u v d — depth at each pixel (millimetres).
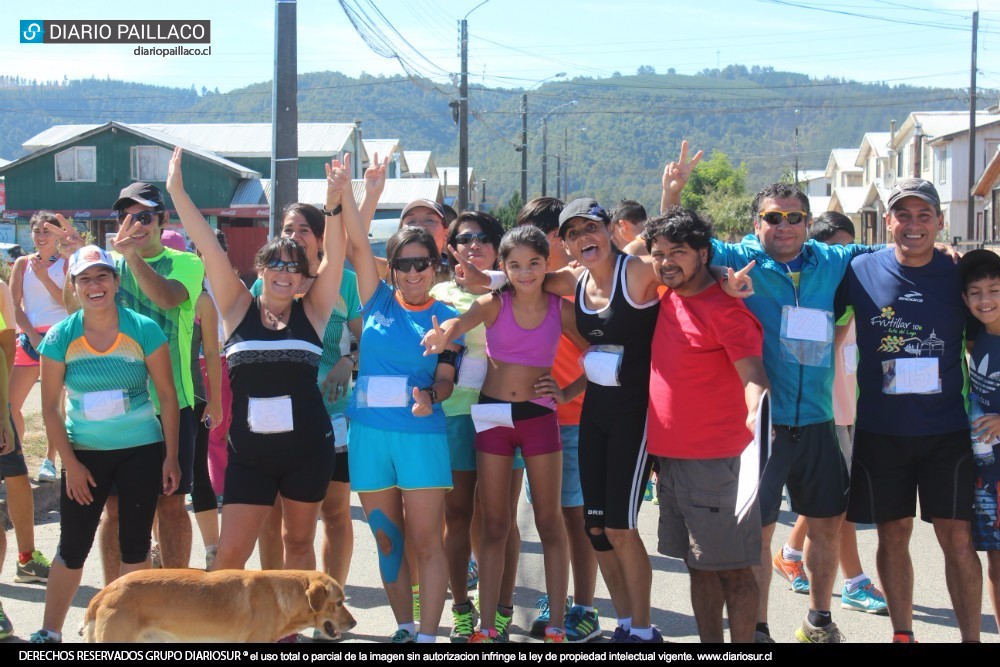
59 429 4672
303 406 4605
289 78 10969
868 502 4875
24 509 5930
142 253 5309
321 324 4832
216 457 6531
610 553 4766
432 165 73125
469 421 5262
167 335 5242
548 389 4891
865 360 4887
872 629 5402
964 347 4855
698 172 75500
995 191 34906
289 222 5453
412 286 4883
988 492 4641
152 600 4004
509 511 5137
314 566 4836
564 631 5000
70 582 4684
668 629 5355
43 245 7434
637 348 4566
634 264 4539
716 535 4285
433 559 4715
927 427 4715
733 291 4199
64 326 4723
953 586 4707
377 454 4758
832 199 65062
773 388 4984
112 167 43438
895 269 4793
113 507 5168
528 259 4742
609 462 4602
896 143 55375
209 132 51312
